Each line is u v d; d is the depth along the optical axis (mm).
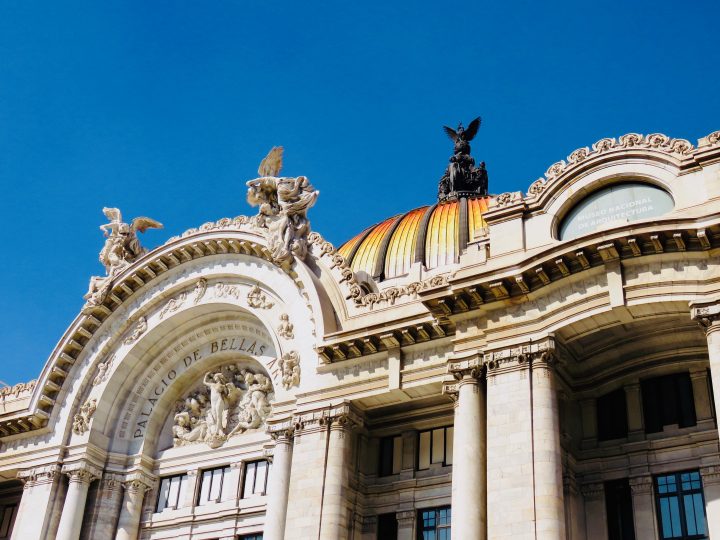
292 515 37531
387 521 39000
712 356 30250
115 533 45688
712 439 33188
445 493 37750
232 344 47438
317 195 44812
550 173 36375
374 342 38875
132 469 46812
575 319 33188
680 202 32906
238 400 46906
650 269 32438
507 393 33594
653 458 34281
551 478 31328
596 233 32562
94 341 49562
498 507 31641
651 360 35344
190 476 46062
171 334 48281
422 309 38812
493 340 34844
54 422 48250
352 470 39156
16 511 49781
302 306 42531
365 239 61812
